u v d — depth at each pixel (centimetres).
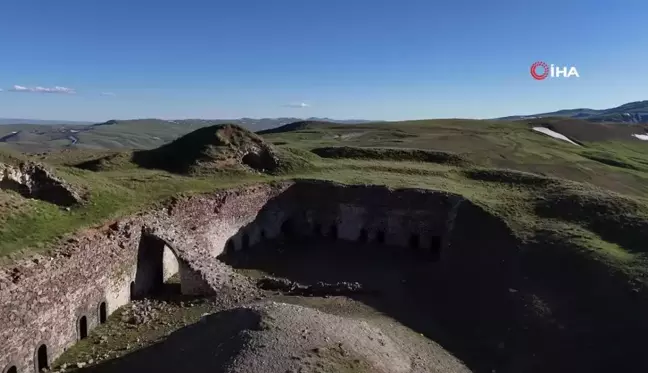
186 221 2936
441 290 2784
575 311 2211
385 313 2522
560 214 3183
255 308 1995
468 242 3106
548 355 2036
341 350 1731
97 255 2225
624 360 1916
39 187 2369
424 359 2016
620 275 2306
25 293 1775
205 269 2653
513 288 2516
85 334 2147
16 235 1969
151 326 2253
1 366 1659
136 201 2733
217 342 1806
